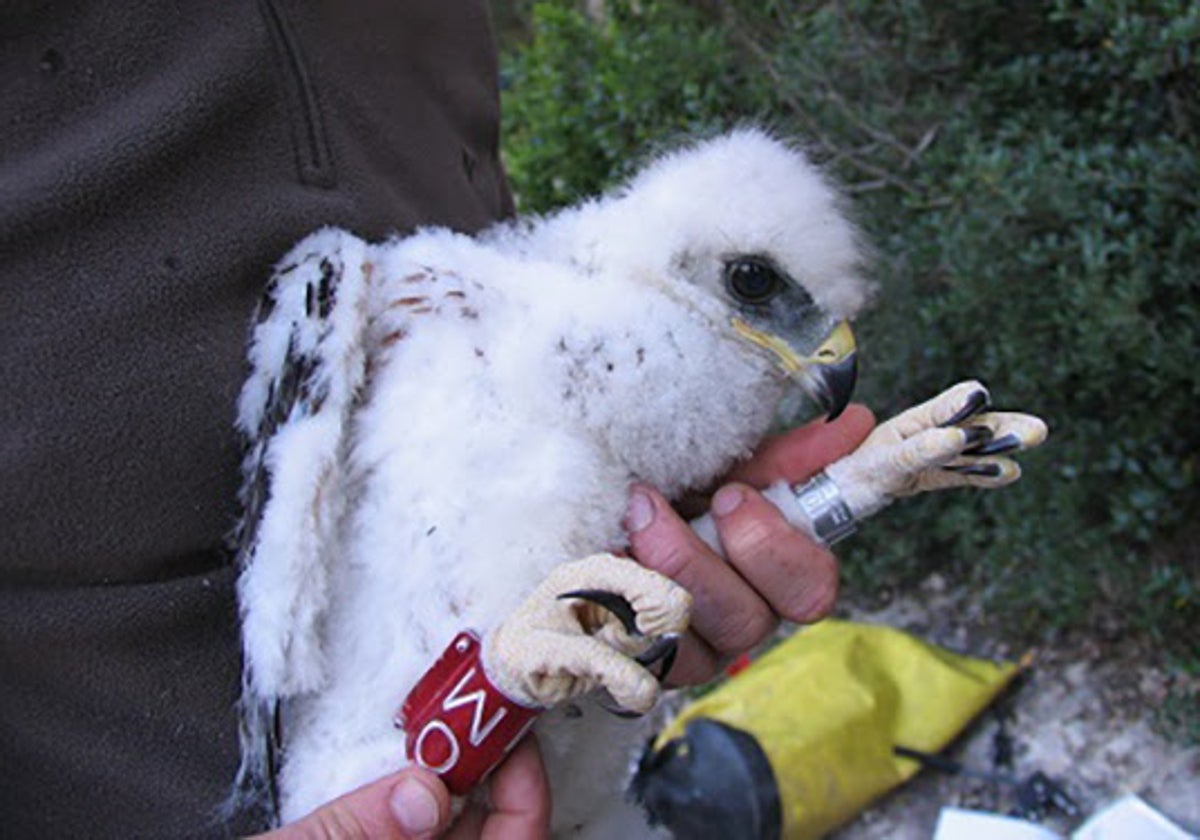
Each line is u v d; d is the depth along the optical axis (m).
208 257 0.34
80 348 0.32
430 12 0.44
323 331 0.34
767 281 0.39
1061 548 0.72
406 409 0.35
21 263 0.32
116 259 0.33
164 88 0.33
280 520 0.33
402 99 0.42
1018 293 0.71
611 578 0.32
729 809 0.69
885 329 0.77
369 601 0.34
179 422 0.34
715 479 0.39
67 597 0.33
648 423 0.36
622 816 0.41
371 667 0.34
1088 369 0.69
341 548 0.35
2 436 0.32
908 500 0.85
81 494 0.32
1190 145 0.66
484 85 0.48
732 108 0.84
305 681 0.33
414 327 0.36
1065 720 0.74
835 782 0.71
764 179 0.40
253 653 0.33
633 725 0.39
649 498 0.36
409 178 0.41
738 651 0.38
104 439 0.33
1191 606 0.72
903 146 0.79
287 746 0.34
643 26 0.95
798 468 0.39
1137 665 0.73
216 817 0.34
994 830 0.66
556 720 0.36
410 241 0.38
